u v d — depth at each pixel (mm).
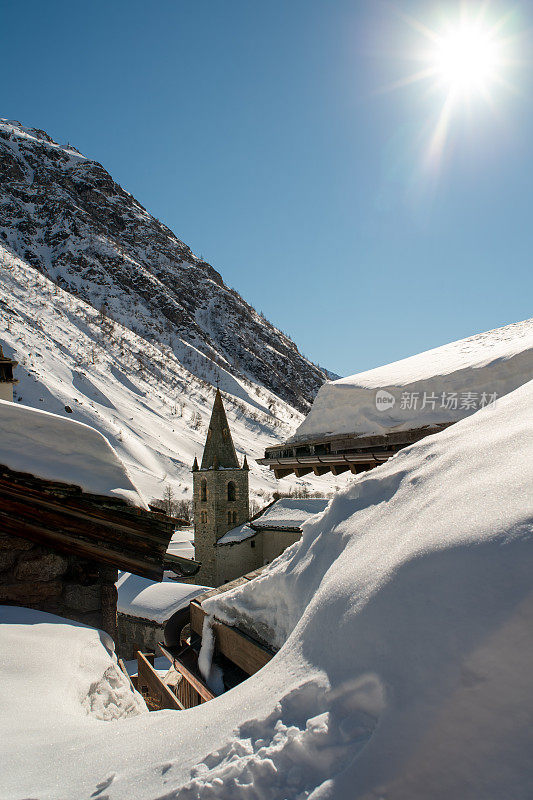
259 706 1650
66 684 2877
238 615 3098
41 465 4035
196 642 3900
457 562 1356
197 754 1592
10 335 124562
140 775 1622
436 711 1158
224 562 34688
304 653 1757
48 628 3604
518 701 1102
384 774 1116
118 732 2123
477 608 1235
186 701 4047
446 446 2225
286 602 2561
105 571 4340
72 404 106375
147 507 4250
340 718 1354
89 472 4164
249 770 1337
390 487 2289
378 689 1316
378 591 1515
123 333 189125
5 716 2365
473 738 1099
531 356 3492
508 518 1358
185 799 1352
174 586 29984
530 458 1593
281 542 33312
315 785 1213
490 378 3715
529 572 1199
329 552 2367
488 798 1013
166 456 111125
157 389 158125
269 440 153750
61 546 4172
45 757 2016
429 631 1292
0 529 4031
